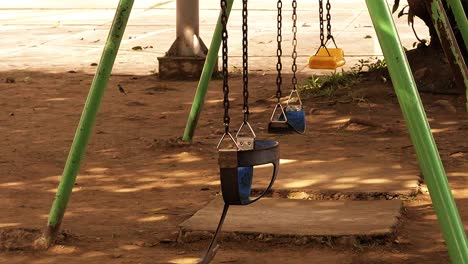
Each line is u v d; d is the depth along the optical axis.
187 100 13.20
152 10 27.86
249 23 23.69
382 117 11.32
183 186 8.41
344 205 7.49
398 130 10.64
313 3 28.80
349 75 13.33
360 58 17.00
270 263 6.24
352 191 7.84
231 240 6.69
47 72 16.17
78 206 7.75
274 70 15.96
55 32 22.50
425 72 12.64
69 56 18.34
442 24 5.88
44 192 8.23
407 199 7.73
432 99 12.11
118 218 7.40
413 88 5.10
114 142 10.34
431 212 7.41
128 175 8.85
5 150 9.97
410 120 5.08
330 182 8.18
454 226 4.97
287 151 9.66
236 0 29.64
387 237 6.59
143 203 7.85
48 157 9.64
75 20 25.17
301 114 8.41
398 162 9.02
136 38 21.09
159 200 7.94
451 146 9.77
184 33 15.27
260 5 28.45
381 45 5.18
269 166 8.86
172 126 11.30
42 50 19.25
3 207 7.71
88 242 6.77
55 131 11.05
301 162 9.05
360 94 12.26
